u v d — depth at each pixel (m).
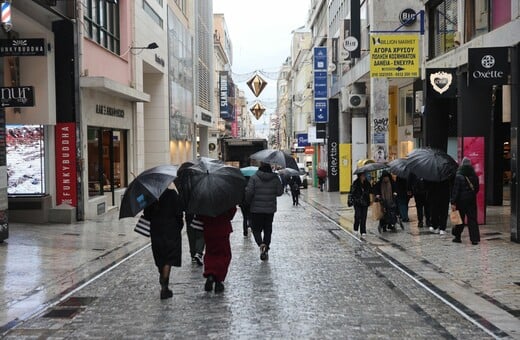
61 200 18.89
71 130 18.80
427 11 21.77
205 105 56.19
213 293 8.43
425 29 21.86
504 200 22.84
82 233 16.09
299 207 27.20
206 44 56.72
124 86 22.02
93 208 20.45
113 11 24.55
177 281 9.40
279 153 11.34
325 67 41.84
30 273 10.15
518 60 12.74
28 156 18.38
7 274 10.05
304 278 9.47
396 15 24.50
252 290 8.59
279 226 18.27
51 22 18.59
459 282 9.03
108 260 11.73
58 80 18.78
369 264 10.81
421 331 6.39
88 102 20.00
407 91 28.11
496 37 14.94
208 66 58.41
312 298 8.03
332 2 42.00
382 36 19.22
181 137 41.59
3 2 13.09
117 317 7.18
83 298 8.26
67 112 18.81
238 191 8.27
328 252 12.43
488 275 9.49
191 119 47.03
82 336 6.39
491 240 13.38
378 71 19.28
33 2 16.08
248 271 10.16
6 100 14.35
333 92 40.78
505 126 21.22
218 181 8.10
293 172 19.30
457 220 12.93
